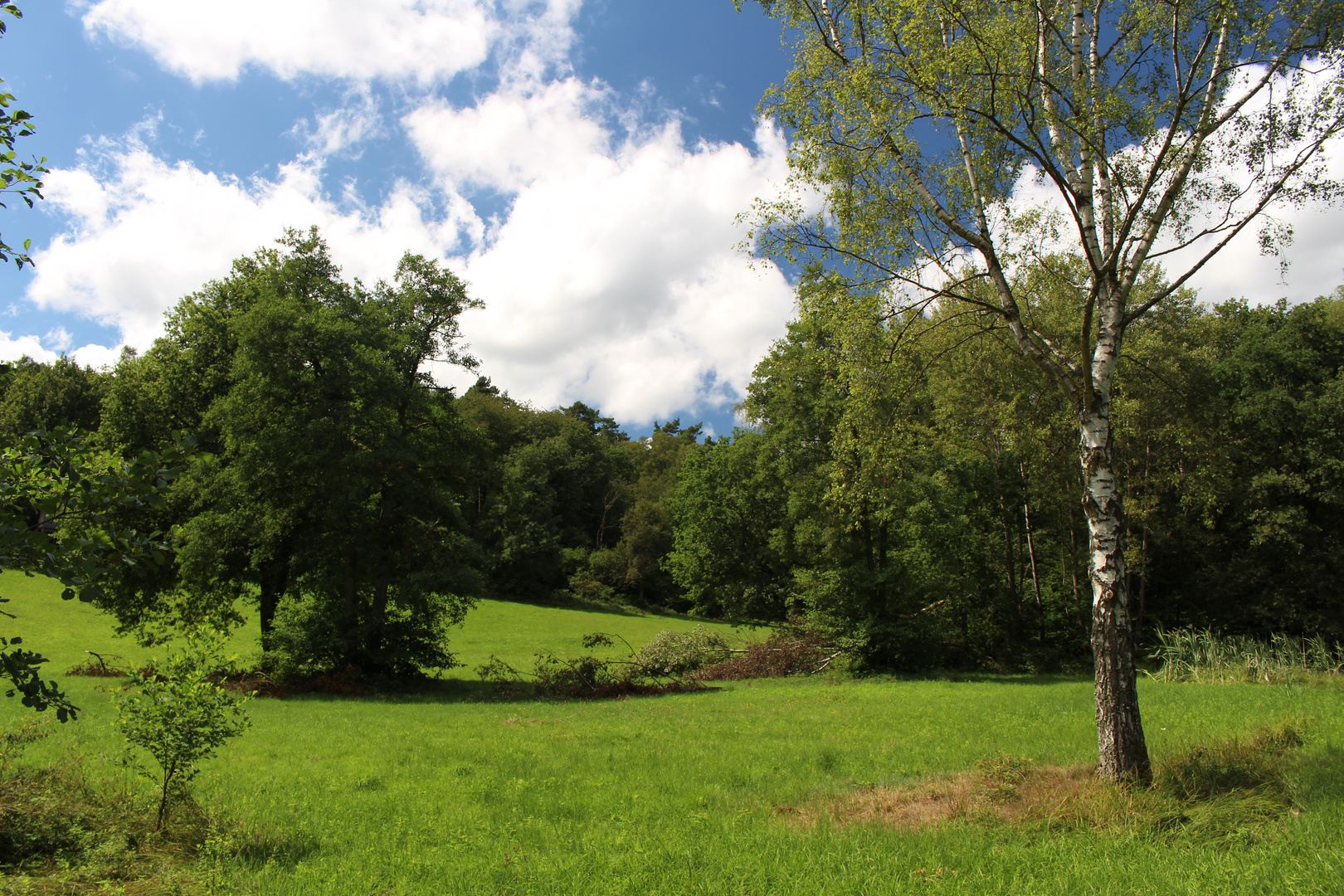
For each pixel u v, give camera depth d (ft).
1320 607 97.25
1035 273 38.86
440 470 96.02
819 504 100.78
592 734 51.93
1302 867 18.71
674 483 271.28
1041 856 21.03
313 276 90.58
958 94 30.58
